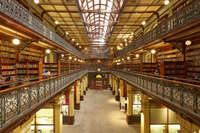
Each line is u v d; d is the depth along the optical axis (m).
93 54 31.75
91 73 33.38
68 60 22.19
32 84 4.89
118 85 21.67
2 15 4.63
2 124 3.46
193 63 7.78
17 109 4.06
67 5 11.98
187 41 7.23
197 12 5.01
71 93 13.12
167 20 7.32
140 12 12.42
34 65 9.57
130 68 16.38
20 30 6.30
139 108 12.96
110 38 23.72
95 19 24.95
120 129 11.88
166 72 8.88
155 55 14.45
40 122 9.38
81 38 24.39
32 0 10.95
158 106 9.00
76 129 11.95
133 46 14.61
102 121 13.64
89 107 18.25
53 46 11.44
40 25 8.12
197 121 3.87
